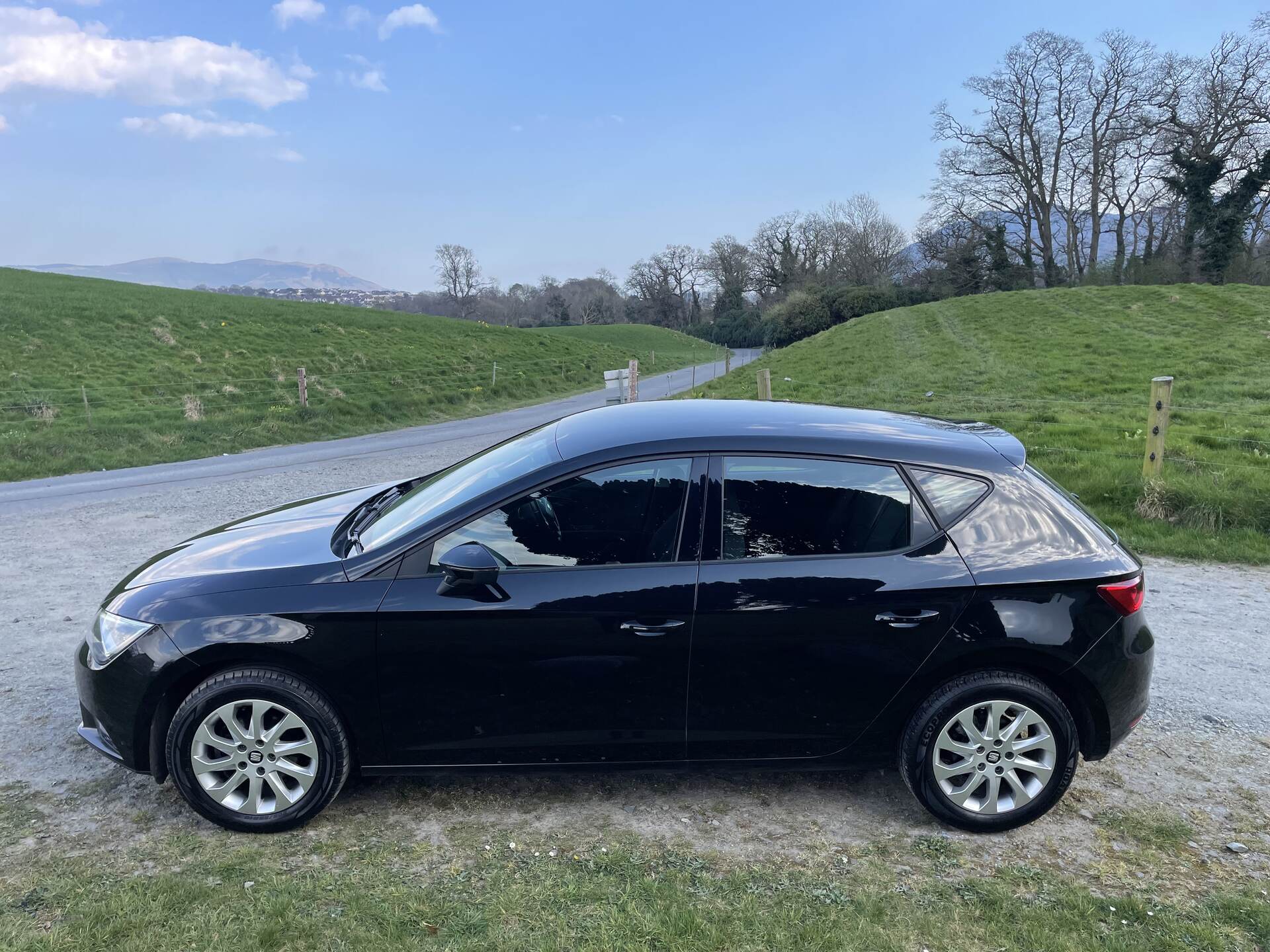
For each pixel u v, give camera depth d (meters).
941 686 3.23
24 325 26.73
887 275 71.50
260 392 22.89
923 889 2.89
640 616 3.12
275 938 2.56
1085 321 31.08
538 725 3.22
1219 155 48.00
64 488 11.52
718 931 2.63
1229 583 6.38
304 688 3.13
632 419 3.73
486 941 2.57
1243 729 4.11
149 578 3.43
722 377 31.50
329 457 14.48
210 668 3.18
